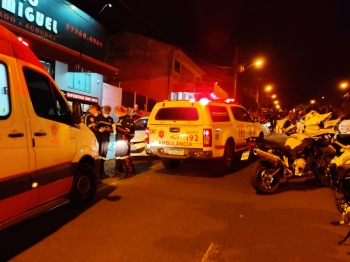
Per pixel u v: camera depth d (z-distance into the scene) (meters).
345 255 4.18
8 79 4.25
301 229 5.08
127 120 8.57
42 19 14.83
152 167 10.23
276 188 7.26
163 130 8.88
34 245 4.37
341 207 4.93
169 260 3.97
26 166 4.39
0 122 4.01
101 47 19.84
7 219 4.13
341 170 5.00
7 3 12.87
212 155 8.41
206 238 4.66
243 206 6.25
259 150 7.05
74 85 17.58
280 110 25.41
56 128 5.20
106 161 10.96
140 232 4.85
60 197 5.38
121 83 28.02
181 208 6.05
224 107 9.59
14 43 4.57
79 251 4.20
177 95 26.77
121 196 6.81
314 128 7.43
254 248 4.36
